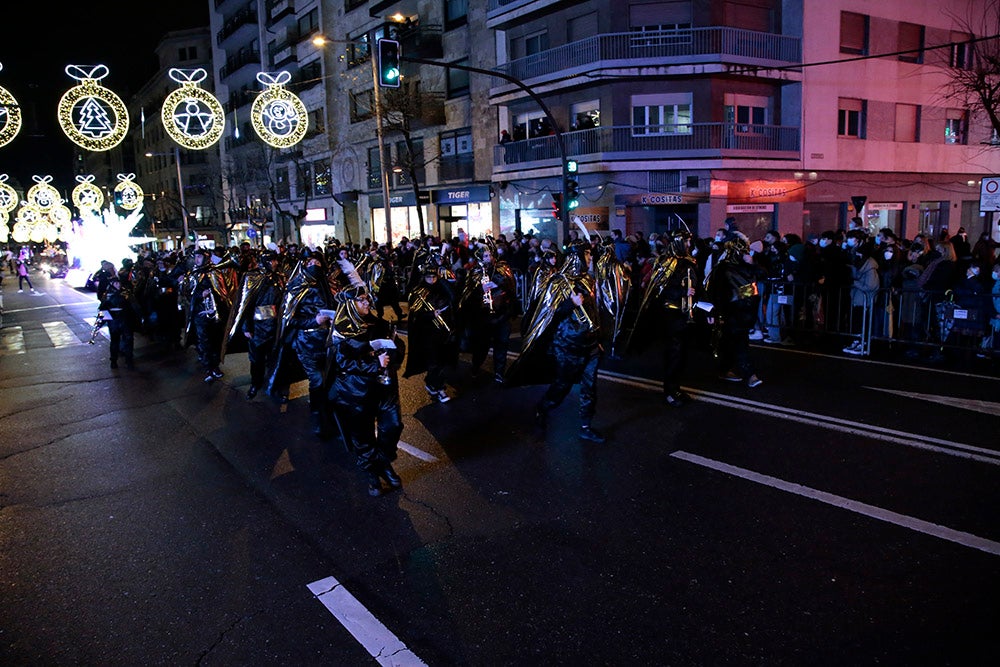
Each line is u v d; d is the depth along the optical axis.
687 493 5.70
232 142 57.25
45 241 60.72
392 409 5.90
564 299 6.91
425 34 32.94
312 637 3.96
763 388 8.88
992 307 9.73
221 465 6.95
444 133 33.50
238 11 56.06
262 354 9.30
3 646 3.99
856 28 26.75
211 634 4.04
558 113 27.41
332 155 42.56
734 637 3.79
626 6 24.97
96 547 5.23
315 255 8.02
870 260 10.92
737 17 25.36
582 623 3.98
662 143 25.03
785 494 5.59
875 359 10.47
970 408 7.68
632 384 9.34
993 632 3.73
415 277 13.27
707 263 12.64
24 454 7.59
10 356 14.54
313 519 5.57
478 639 3.88
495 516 5.46
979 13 29.33
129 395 10.25
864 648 3.64
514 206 29.89
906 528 4.94
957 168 30.12
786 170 26.17
